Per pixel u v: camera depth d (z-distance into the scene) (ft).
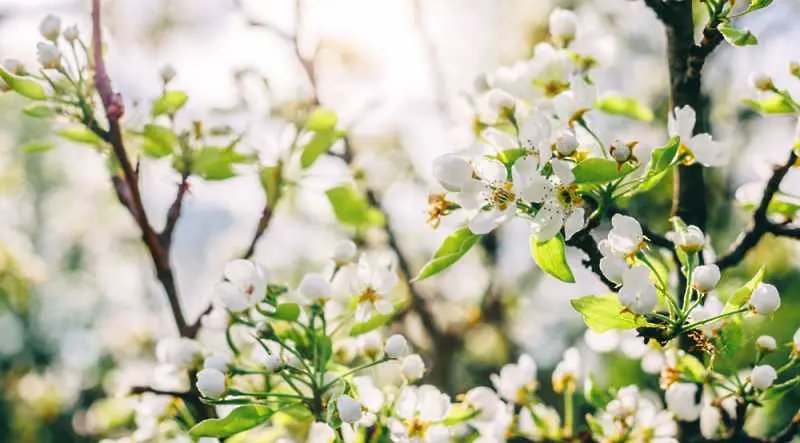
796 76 2.30
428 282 3.92
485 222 2.00
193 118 2.43
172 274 2.41
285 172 2.52
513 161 1.99
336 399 2.10
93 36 2.31
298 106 2.58
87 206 6.82
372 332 2.30
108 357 5.18
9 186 5.95
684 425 2.34
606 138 2.06
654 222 3.81
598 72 2.31
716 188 4.12
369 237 3.38
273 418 2.34
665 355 2.34
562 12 2.27
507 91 2.20
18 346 7.15
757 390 2.20
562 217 1.98
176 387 2.42
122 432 2.68
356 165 2.98
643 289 2.00
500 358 4.34
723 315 2.02
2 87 2.27
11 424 5.33
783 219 2.32
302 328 2.26
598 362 3.62
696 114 2.30
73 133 2.40
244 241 4.02
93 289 7.36
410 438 2.21
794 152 2.24
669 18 2.28
